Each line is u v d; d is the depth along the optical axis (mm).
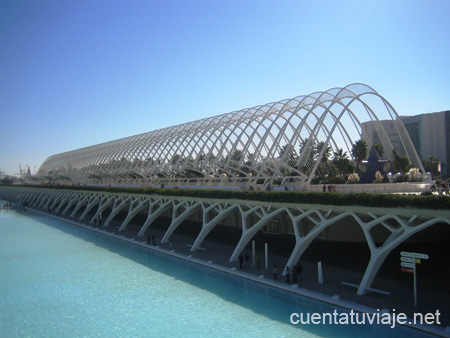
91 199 81375
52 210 106000
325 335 19812
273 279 30016
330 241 37281
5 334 22062
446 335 18641
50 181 129750
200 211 58469
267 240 45219
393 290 25859
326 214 29609
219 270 34656
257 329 21094
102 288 30750
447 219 22031
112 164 84500
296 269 28906
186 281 31812
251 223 47438
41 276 35250
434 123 111125
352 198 26766
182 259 40188
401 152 54969
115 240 54844
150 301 26984
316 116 49906
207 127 60562
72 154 113375
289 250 40406
